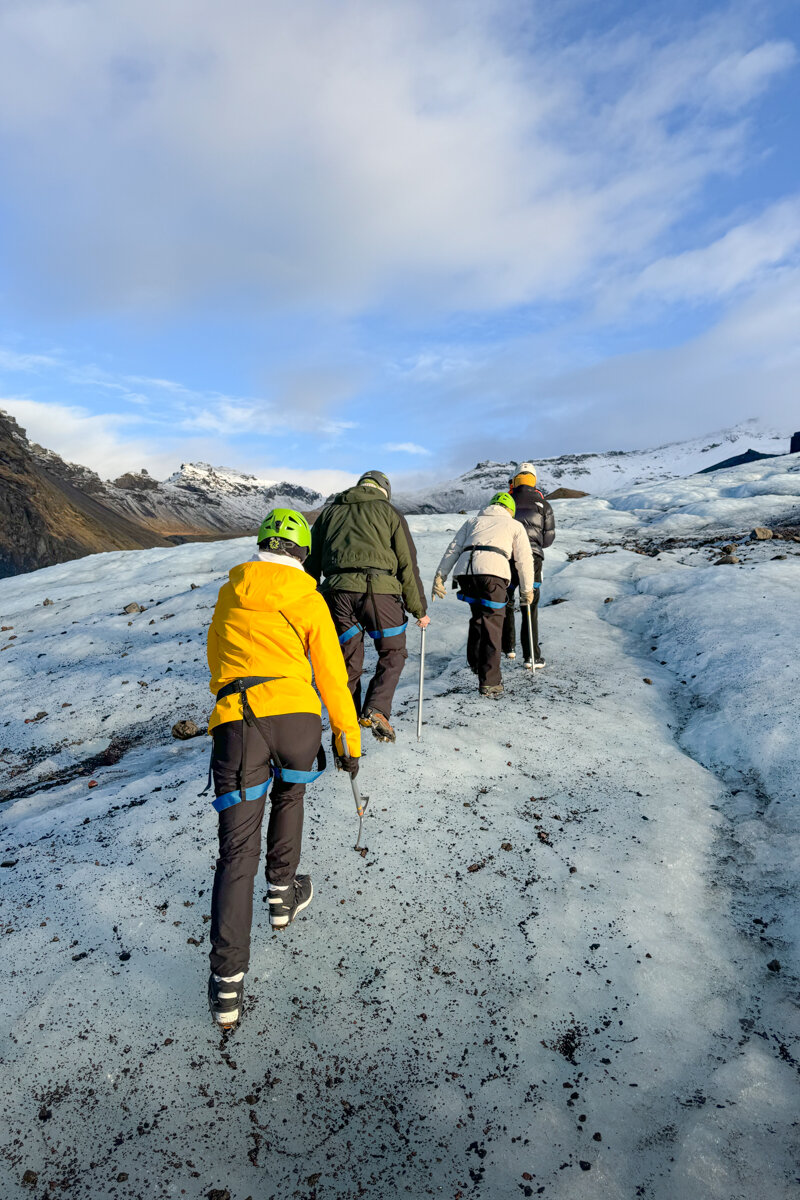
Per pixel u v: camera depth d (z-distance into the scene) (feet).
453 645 24.34
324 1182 6.95
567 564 34.47
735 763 15.03
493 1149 7.27
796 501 43.86
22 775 18.07
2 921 10.25
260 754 8.36
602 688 19.60
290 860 9.27
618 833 12.59
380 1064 8.18
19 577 43.50
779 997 9.09
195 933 9.88
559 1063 8.25
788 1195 6.68
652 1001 9.07
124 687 23.15
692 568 30.19
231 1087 7.84
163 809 13.20
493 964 9.61
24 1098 7.59
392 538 14.48
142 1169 6.97
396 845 11.89
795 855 11.65
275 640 8.62
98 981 9.05
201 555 42.29
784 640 19.86
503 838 12.34
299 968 9.39
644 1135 7.39
